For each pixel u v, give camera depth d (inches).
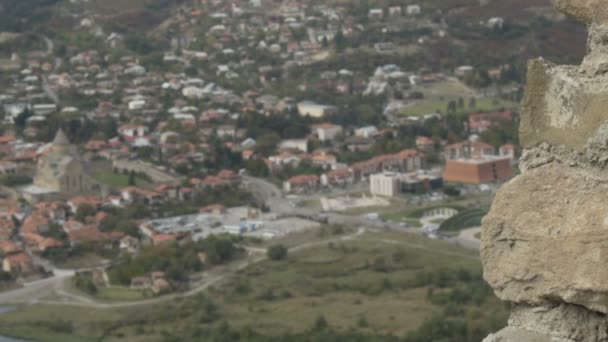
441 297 5797.2
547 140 640.4
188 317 5984.3
